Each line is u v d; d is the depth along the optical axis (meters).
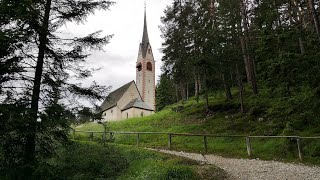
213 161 17.41
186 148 22.34
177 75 32.09
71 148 15.55
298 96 18.92
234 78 34.78
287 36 18.38
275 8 23.16
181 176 12.29
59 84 12.48
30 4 10.71
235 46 28.48
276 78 18.64
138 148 19.33
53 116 11.59
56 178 12.36
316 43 17.97
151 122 35.25
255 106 27.22
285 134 20.19
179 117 33.62
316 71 16.34
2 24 10.85
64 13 13.38
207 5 30.25
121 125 37.59
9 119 10.25
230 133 24.27
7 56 11.34
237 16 27.69
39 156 12.16
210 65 27.44
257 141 21.42
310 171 13.95
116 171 15.10
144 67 73.50
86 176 13.61
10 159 11.30
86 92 13.11
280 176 13.12
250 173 13.83
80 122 13.24
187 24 32.41
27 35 11.59
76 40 13.35
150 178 12.42
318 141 17.77
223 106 30.78
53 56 13.02
